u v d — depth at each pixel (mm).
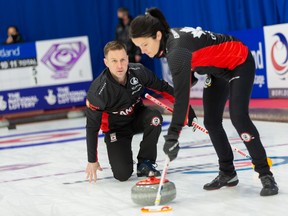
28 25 14227
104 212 3863
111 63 4457
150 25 3547
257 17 10812
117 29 13164
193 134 7664
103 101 4586
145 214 3680
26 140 9016
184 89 3484
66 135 9188
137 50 12836
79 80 12445
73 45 12367
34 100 12180
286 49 9125
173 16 13203
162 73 12898
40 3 14289
